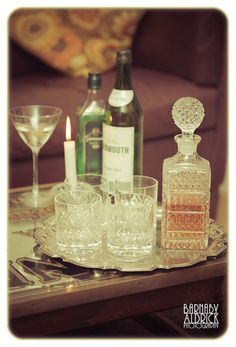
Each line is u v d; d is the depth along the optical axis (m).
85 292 1.37
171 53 3.14
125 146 1.70
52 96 2.82
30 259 1.50
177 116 1.51
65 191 1.62
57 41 3.07
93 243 1.50
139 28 3.28
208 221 1.54
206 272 1.47
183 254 1.51
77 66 3.08
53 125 1.93
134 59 3.30
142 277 1.42
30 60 3.19
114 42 3.19
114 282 1.40
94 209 1.50
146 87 2.96
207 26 3.03
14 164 2.65
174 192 1.51
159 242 1.58
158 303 1.47
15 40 3.04
